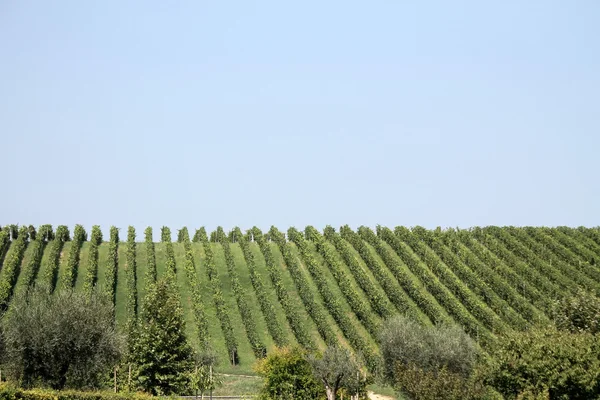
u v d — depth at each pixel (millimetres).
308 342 84562
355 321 91938
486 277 101875
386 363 69312
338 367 63188
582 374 46812
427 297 95688
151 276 97750
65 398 46906
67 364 56438
